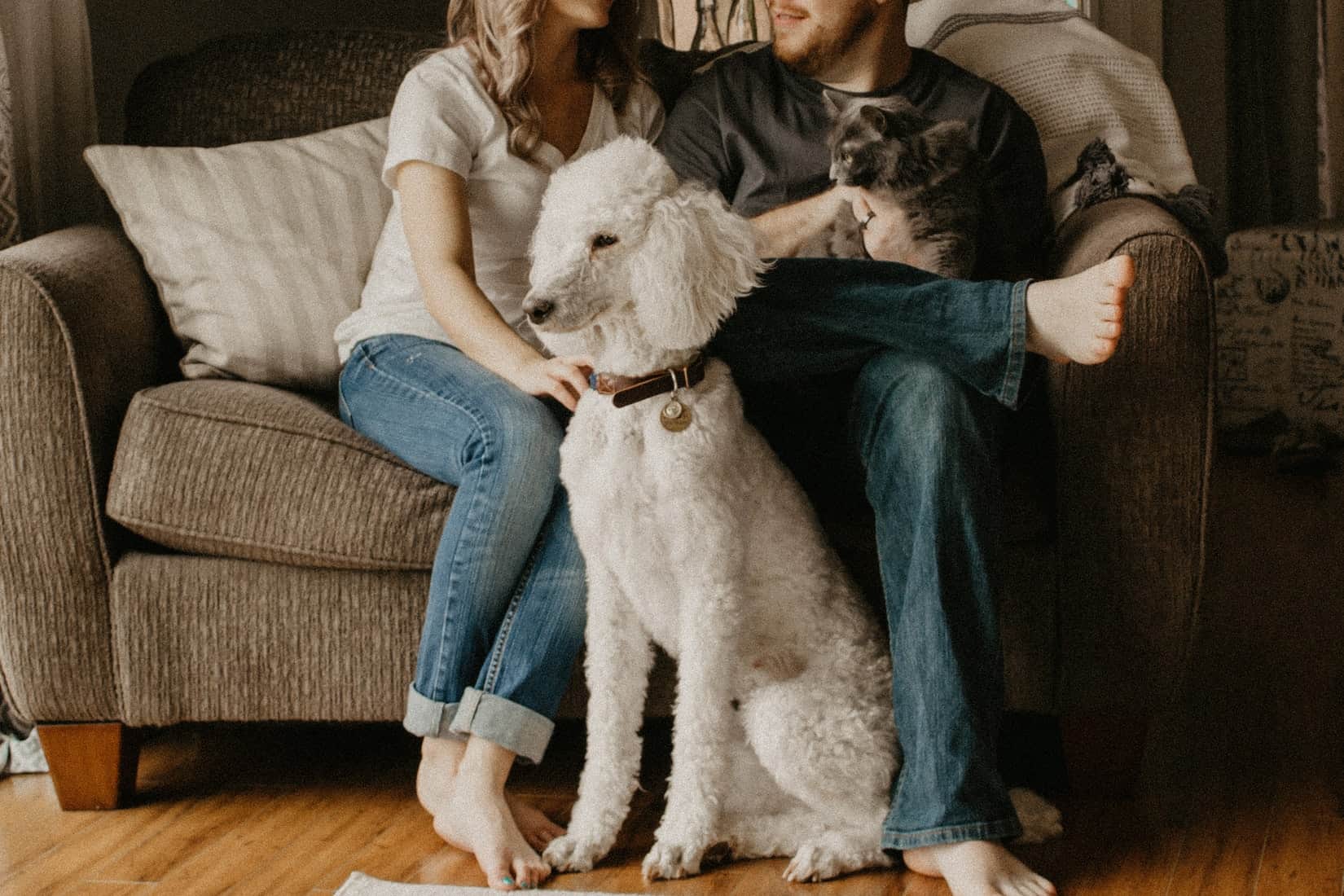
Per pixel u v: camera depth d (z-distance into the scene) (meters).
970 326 1.58
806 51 1.98
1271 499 3.30
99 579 1.80
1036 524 1.75
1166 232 1.68
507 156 1.92
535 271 1.52
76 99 2.50
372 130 2.27
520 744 1.66
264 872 1.67
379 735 2.16
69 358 1.77
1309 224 3.86
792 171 1.97
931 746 1.50
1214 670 2.26
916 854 1.53
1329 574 2.71
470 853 1.70
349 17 3.28
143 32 2.92
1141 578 1.72
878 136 1.91
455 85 1.90
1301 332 3.76
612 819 1.62
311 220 2.13
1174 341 1.68
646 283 1.45
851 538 1.75
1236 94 4.37
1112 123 2.15
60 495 1.77
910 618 1.53
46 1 2.43
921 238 1.90
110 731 1.85
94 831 1.81
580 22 1.94
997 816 1.50
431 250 1.80
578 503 1.58
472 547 1.67
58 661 1.80
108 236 2.12
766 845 1.62
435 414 1.77
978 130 1.98
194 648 1.80
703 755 1.55
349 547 1.75
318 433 1.79
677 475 1.51
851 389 1.71
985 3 2.26
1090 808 1.77
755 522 1.57
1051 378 1.75
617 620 1.61
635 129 2.12
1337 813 1.71
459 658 1.69
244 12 3.11
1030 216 1.98
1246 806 1.74
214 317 2.04
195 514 1.76
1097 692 1.75
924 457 1.54
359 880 1.59
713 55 2.35
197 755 2.09
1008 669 1.76
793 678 1.59
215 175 2.12
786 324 1.64
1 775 2.01
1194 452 1.69
